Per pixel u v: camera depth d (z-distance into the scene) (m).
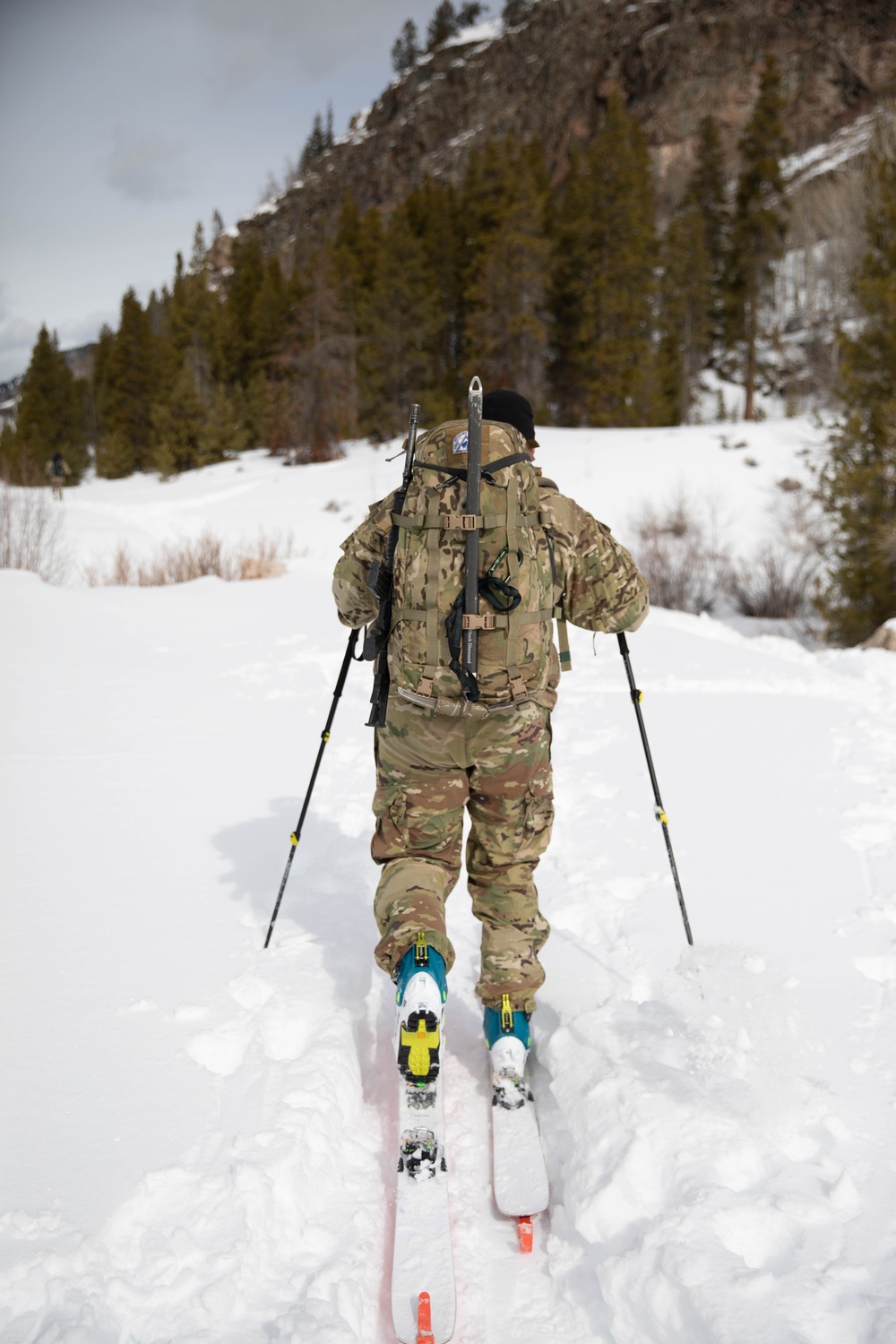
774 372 51.44
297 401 44.28
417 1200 1.77
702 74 85.69
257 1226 1.66
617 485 25.69
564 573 2.13
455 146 107.00
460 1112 2.16
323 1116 1.95
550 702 2.17
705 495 23.88
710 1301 1.44
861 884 3.10
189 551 13.45
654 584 15.55
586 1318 1.61
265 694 5.81
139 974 2.45
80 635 7.03
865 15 81.56
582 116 96.00
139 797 3.86
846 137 73.06
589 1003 2.39
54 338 58.31
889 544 11.83
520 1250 1.79
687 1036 2.17
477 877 2.27
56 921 2.73
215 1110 1.91
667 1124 1.86
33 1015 2.23
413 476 2.09
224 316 57.53
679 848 3.45
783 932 2.76
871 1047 2.17
